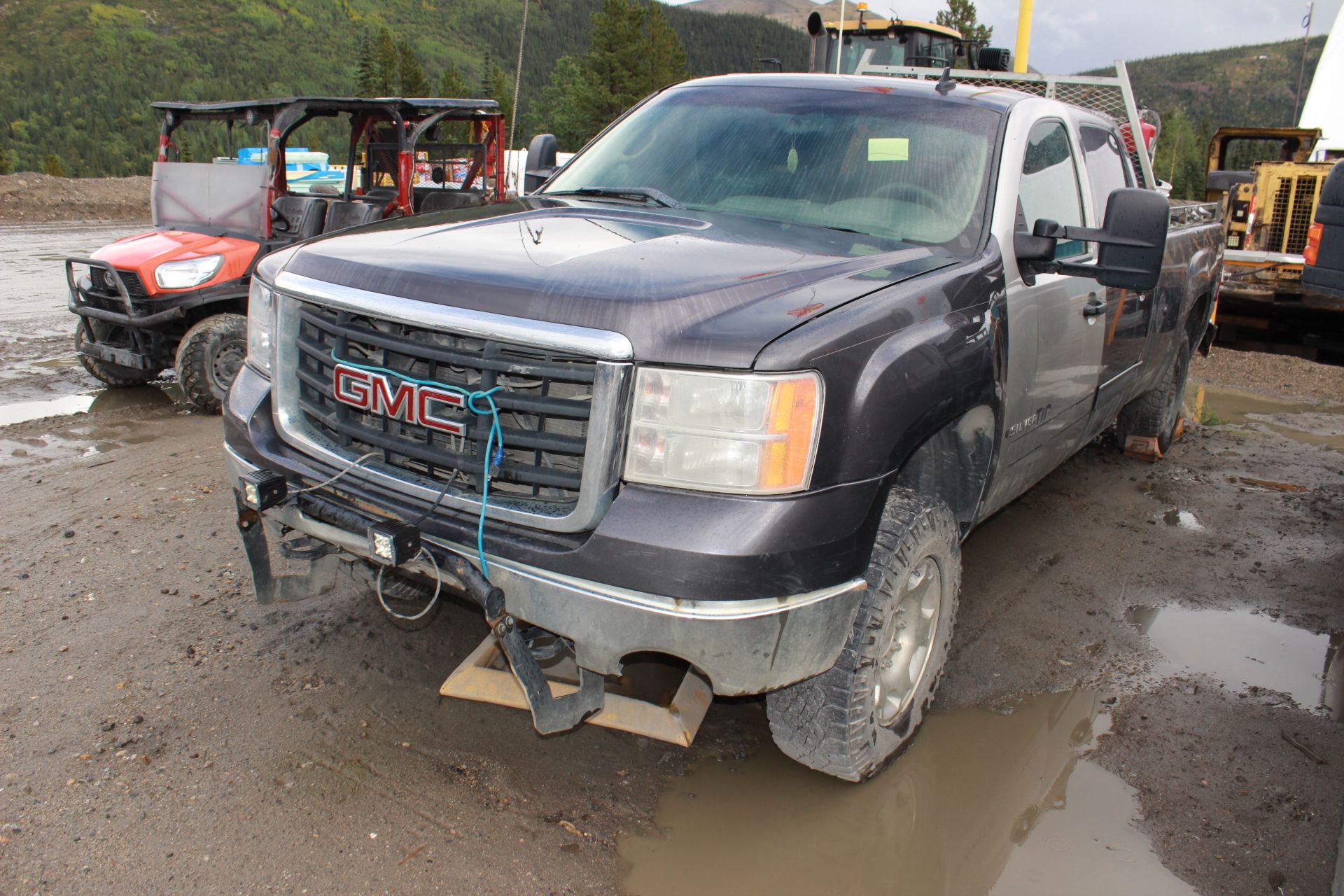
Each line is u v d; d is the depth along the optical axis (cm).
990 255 302
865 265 268
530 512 223
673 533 208
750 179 334
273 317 277
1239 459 624
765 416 210
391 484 243
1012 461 339
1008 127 339
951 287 275
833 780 283
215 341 635
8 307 1043
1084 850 257
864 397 227
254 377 290
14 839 238
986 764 295
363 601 372
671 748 294
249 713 297
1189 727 317
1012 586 422
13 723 286
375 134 891
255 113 750
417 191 903
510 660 232
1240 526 501
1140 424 595
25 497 468
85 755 272
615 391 211
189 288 650
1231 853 256
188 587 379
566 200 339
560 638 250
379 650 338
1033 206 343
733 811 267
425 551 234
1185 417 723
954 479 314
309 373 263
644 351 212
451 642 346
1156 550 467
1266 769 294
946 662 353
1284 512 524
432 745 287
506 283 226
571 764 283
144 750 276
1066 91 675
